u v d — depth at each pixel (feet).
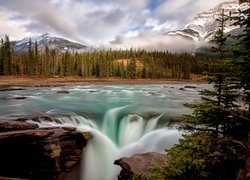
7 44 270.26
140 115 77.46
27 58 295.69
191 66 501.97
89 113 78.07
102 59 371.56
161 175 24.61
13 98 112.27
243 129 24.64
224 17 24.09
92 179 54.44
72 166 51.44
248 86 23.48
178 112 83.25
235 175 22.12
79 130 58.08
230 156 22.71
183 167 23.52
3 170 44.91
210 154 22.50
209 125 26.30
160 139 60.29
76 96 134.10
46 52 333.42
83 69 347.77
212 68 26.21
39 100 111.45
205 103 24.72
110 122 72.23
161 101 118.73
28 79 262.06
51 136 47.42
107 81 318.24
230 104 26.50
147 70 400.06
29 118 59.36
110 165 56.95
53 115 66.44
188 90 203.00
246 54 22.75
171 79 419.33
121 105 100.07
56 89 177.58
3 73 266.77
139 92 173.68
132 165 41.37
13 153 45.14
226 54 24.14
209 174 23.39
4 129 47.32
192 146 23.95
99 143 59.41
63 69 325.83
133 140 63.82
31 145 45.80
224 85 25.52
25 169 46.39
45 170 46.78
